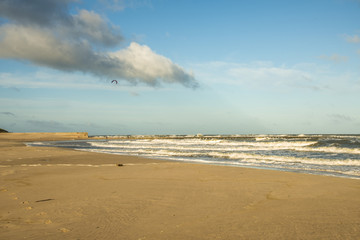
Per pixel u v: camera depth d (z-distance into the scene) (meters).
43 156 21.88
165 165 15.50
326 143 34.19
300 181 10.13
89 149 34.78
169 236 4.73
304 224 5.23
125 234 4.87
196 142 48.81
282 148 28.58
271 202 7.14
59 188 9.22
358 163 15.83
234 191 8.56
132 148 35.94
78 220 5.72
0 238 4.76
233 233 4.81
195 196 7.91
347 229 4.88
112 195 8.07
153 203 7.11
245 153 23.67
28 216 6.06
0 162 17.75
